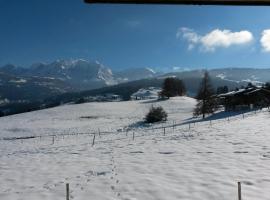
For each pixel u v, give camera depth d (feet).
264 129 122.62
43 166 81.35
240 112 254.88
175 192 52.49
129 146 107.96
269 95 280.92
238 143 93.15
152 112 278.87
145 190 54.39
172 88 483.51
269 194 49.29
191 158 76.95
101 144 124.77
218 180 57.11
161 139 120.78
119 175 65.16
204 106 270.26
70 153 103.50
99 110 375.86
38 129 276.62
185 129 159.63
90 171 71.00
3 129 288.10
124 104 422.82
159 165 71.61
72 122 309.83
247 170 62.39
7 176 72.43
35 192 57.93
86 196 53.88
